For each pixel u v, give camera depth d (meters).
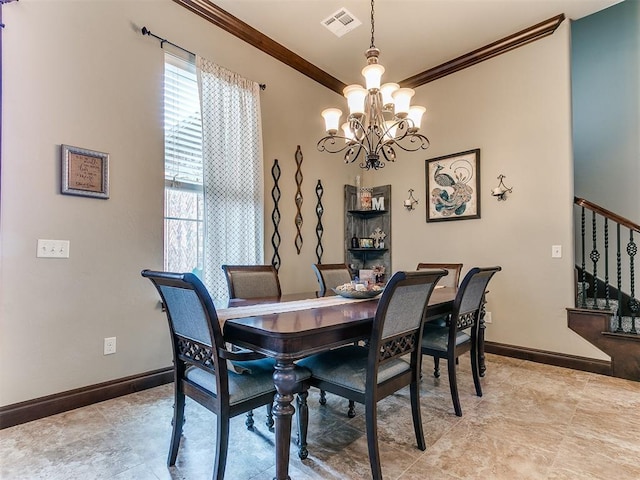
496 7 2.94
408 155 4.23
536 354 3.19
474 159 3.64
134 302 2.48
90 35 2.30
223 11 2.95
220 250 2.91
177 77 2.83
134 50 2.51
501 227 3.46
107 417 2.07
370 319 1.58
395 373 1.65
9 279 1.97
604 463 1.63
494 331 3.47
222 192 2.95
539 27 3.18
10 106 1.98
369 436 1.47
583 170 3.76
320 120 4.05
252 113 3.21
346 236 4.33
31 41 2.06
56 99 2.15
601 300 3.45
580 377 2.79
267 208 3.45
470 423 2.02
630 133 3.51
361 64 3.83
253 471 1.57
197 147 2.95
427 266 3.40
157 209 2.61
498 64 3.51
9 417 1.94
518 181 3.37
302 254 3.80
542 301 3.20
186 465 1.61
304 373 1.65
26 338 2.03
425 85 4.07
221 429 1.38
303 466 1.61
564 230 3.09
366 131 2.46
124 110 2.45
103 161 2.33
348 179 4.43
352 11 2.97
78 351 2.22
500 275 3.45
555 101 3.17
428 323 2.79
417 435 1.75
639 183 3.46
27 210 2.03
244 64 3.25
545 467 1.60
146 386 2.49
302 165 3.83
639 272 3.43
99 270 2.31
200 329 1.43
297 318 1.57
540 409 2.20
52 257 2.12
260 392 1.49
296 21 3.10
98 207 2.32
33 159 2.06
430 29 3.22
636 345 2.71
